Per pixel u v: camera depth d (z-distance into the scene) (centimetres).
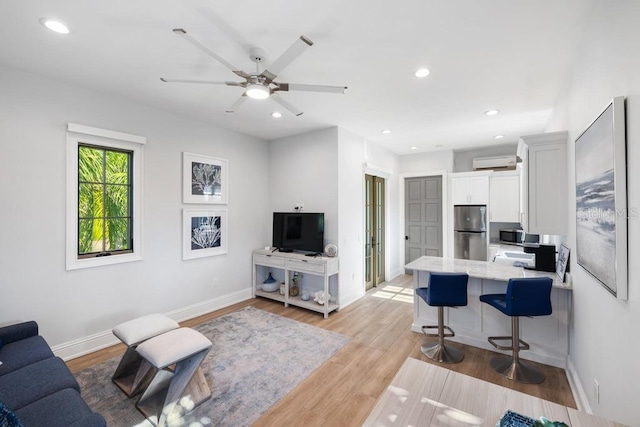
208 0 167
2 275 242
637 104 122
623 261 132
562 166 251
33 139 257
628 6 131
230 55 228
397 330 346
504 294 277
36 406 146
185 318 375
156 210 346
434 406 112
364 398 222
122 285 316
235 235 444
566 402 218
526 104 329
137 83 279
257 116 375
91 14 179
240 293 453
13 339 215
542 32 197
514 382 243
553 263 290
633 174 126
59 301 272
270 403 216
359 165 475
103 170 309
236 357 281
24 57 230
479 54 226
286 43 212
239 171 449
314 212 441
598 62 169
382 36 203
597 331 175
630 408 130
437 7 173
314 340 318
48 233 265
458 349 299
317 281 441
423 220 621
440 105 335
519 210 520
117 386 235
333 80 271
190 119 381
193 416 203
